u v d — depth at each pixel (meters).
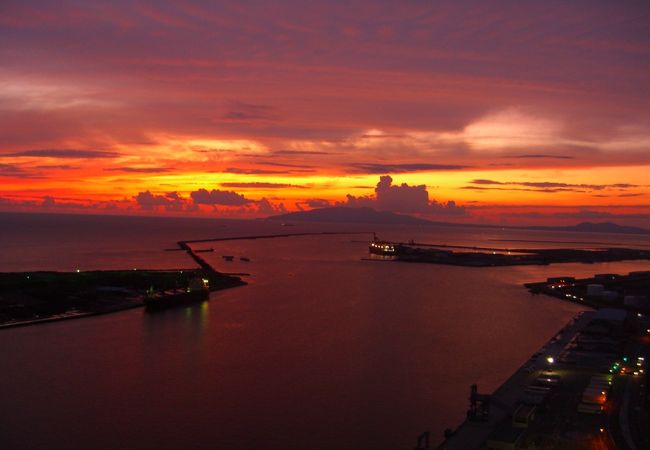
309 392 100.19
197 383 104.88
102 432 82.56
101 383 104.31
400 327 157.25
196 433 82.69
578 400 86.75
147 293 196.00
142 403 94.19
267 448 78.31
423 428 85.19
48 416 88.31
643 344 126.69
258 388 102.31
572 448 69.19
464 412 91.50
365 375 110.44
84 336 142.38
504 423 77.69
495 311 188.12
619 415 80.56
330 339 141.00
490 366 118.25
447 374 112.00
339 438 81.56
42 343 134.00
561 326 164.12
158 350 128.75
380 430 84.31
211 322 162.12
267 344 135.50
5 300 174.25
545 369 103.12
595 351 117.19
